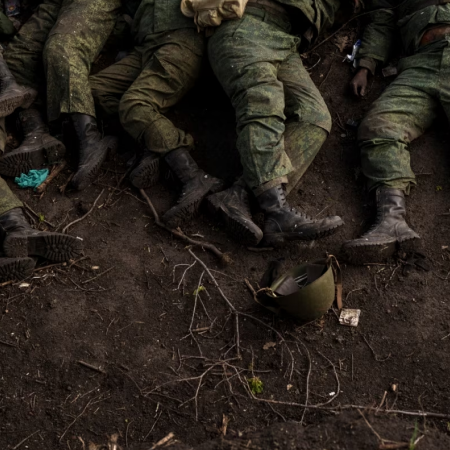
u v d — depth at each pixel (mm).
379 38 4887
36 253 3818
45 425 3299
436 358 3590
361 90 4766
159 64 4434
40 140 4410
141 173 4258
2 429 3268
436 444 3156
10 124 4672
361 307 3807
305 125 4254
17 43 4777
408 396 3439
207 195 4211
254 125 4051
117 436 3281
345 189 4449
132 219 4223
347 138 4688
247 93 4129
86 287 3830
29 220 4152
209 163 4586
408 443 3127
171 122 4449
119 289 3838
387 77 4914
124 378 3467
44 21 4855
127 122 4359
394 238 3973
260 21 4430
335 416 3318
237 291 3848
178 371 3508
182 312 3752
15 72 4711
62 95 4418
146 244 4082
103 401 3395
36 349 3541
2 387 3398
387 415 3320
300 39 4602
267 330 3678
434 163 4527
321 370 3539
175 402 3396
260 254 4047
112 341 3605
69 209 4254
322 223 3896
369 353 3615
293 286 3705
